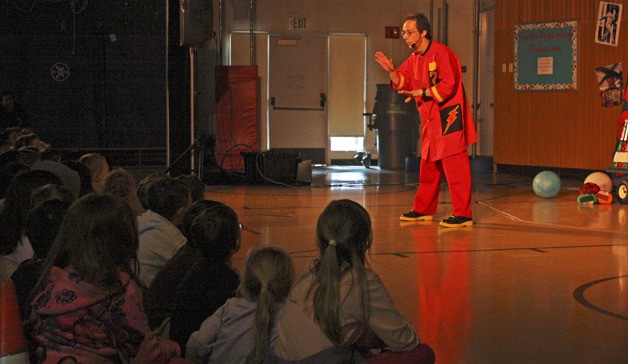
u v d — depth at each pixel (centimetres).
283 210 997
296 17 1655
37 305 259
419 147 1648
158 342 277
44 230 302
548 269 643
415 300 548
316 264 290
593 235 803
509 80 1439
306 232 824
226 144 1545
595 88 1310
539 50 1384
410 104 1612
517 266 655
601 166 1311
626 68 1266
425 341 454
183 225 376
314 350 280
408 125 1602
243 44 1634
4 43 1521
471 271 638
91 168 577
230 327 312
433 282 602
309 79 1673
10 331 254
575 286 585
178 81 1105
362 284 281
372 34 1689
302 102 1677
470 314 511
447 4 1617
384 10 1688
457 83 848
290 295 291
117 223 261
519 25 1410
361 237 287
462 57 1606
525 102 1418
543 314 510
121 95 1557
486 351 435
